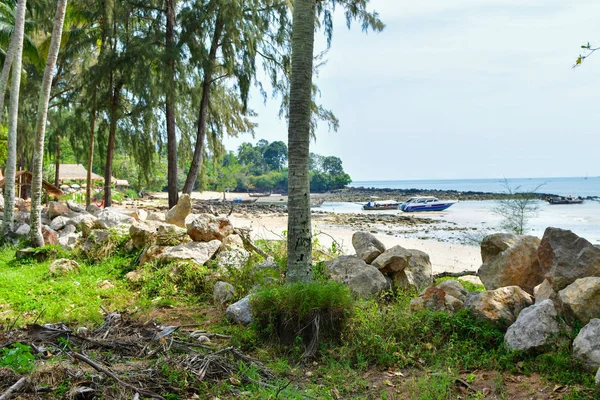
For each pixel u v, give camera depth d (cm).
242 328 670
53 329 574
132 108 2428
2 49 2131
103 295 898
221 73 2445
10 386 420
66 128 3042
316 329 606
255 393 468
